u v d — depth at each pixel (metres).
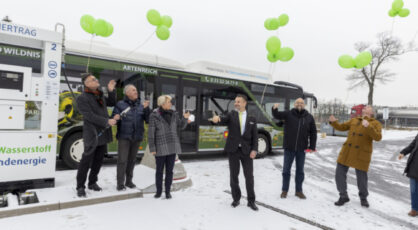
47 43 3.78
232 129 3.53
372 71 24.28
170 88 6.77
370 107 3.95
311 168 7.25
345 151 4.02
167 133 3.72
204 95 7.38
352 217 3.52
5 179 3.50
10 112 3.50
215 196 4.07
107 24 4.22
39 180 3.76
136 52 6.45
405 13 4.26
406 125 38.91
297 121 4.10
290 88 9.37
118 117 3.54
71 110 5.36
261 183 5.14
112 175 4.80
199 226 2.94
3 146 3.47
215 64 7.97
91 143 3.46
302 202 4.02
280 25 4.55
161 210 3.36
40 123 3.76
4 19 3.90
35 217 2.98
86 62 5.55
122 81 6.00
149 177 4.57
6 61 3.54
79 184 3.51
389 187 5.46
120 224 2.90
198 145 7.22
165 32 5.04
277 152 10.41
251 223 3.08
